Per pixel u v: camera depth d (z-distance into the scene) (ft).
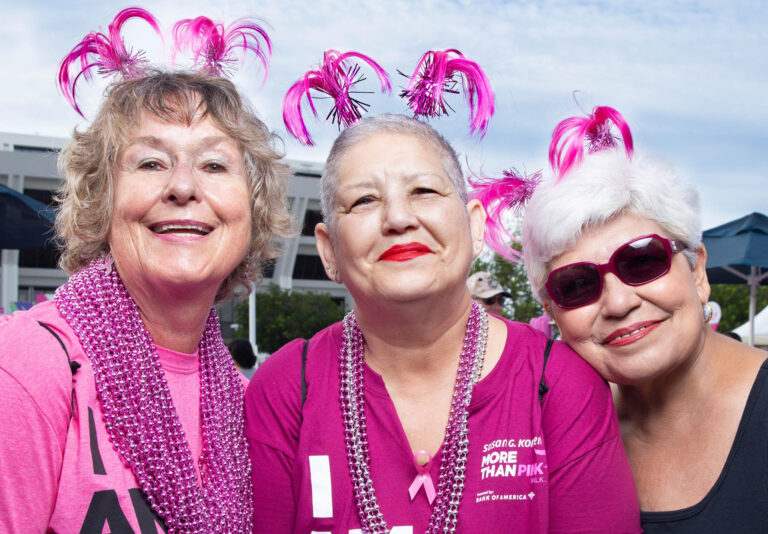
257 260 6.47
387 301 5.09
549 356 5.55
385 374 5.64
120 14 5.94
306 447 5.50
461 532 5.14
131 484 4.95
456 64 6.12
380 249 5.12
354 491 5.33
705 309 6.07
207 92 5.68
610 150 6.00
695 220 5.76
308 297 109.29
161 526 5.05
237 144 5.77
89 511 4.63
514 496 5.17
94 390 4.95
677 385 5.77
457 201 5.34
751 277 28.09
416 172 5.15
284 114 6.36
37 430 4.46
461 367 5.48
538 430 5.23
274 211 6.34
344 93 6.27
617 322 5.53
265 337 103.40
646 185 5.55
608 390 5.65
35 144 140.46
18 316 5.01
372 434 5.46
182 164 5.39
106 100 5.57
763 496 5.10
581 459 5.18
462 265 5.25
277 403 5.73
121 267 5.48
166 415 5.38
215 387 6.00
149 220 5.34
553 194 5.75
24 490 4.40
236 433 5.94
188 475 5.32
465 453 5.23
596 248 5.60
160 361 5.64
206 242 5.47
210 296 5.77
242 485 5.72
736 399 5.51
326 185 5.59
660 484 5.78
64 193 5.79
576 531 5.13
